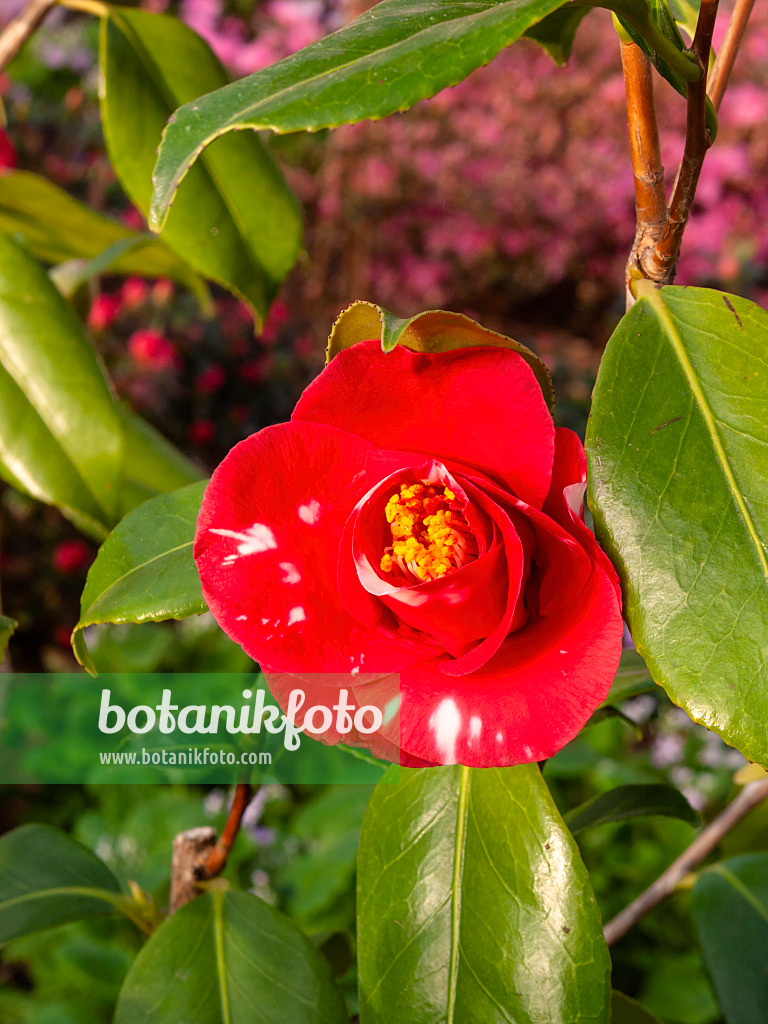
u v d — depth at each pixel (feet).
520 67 5.86
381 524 0.80
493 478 0.77
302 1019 0.96
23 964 3.01
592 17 5.82
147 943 1.01
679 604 0.71
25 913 1.11
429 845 0.85
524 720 0.70
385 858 0.86
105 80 1.50
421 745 0.71
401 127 5.73
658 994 2.34
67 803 3.39
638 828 2.91
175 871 1.09
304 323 5.79
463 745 0.71
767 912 1.25
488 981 0.80
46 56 5.27
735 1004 1.20
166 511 0.93
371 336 0.77
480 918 0.82
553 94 5.85
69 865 1.18
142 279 4.40
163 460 2.10
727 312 0.79
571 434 0.76
